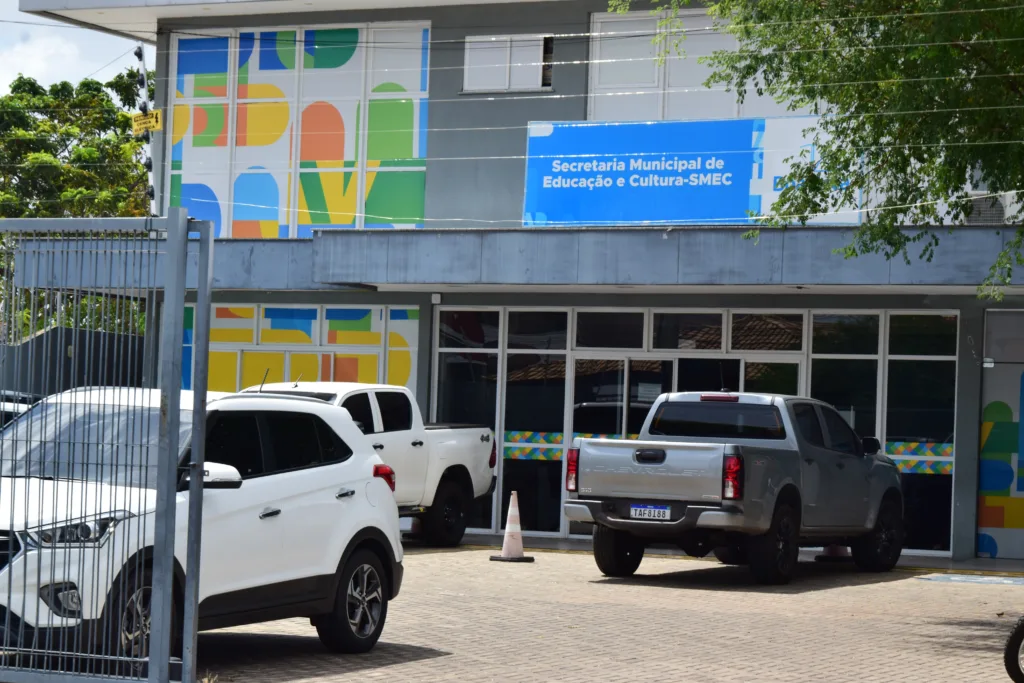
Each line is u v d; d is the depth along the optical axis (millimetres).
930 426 20250
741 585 15945
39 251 8312
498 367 22328
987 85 13492
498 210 22641
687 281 19188
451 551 19234
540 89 22500
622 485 15648
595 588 15328
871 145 14148
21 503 8227
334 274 20906
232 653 10375
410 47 23250
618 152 20484
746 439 16406
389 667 9906
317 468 10109
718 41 21703
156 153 24344
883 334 20453
